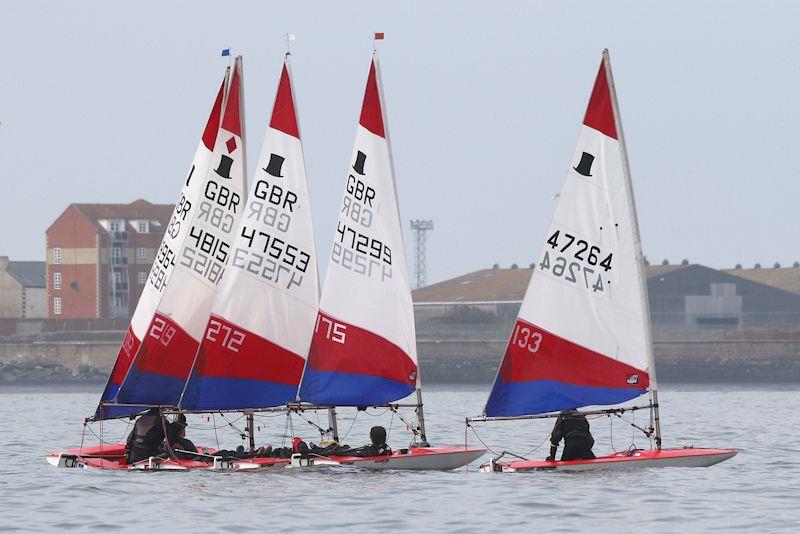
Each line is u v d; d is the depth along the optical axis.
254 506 104.50
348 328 132.25
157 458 129.50
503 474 122.25
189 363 141.38
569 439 124.75
